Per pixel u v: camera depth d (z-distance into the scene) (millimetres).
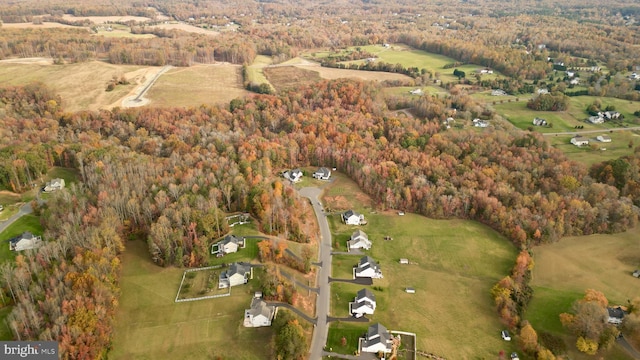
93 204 146500
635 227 152500
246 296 117375
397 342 107312
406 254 142125
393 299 122250
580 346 104438
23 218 148500
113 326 105750
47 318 102000
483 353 105562
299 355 99375
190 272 126750
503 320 115688
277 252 132375
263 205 150750
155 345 103438
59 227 133125
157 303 115625
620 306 117312
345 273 132250
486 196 158875
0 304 109750
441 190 165125
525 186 167625
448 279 131000
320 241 147375
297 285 124250
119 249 130875
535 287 127375
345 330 110375
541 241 144500
